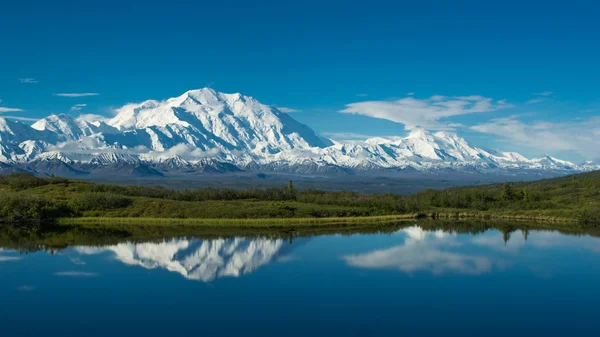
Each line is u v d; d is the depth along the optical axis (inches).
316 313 2906.0
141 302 3105.3
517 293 3299.7
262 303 3088.1
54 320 2797.7
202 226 6756.9
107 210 7780.5
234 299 3154.5
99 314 2891.2
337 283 3526.1
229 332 2632.9
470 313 2915.8
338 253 4618.6
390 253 4618.6
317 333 2620.6
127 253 4601.4
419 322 2775.6
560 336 2593.5
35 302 3097.9
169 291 3331.7
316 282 3555.6
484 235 5876.0
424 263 4190.5
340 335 2596.0
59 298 3179.1
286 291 3334.2
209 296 3218.5
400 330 2664.9
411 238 5605.3
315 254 4576.8
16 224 6870.1
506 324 2755.9
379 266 4062.5
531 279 3656.5
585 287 3447.3
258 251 4719.5
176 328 2684.5
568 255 4566.9
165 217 7524.6
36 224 6889.8
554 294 3289.9
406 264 4138.8
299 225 6934.1
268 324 2743.6
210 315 2874.0
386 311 2945.4
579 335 2605.8
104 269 3941.9
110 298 3179.1
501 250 4803.2
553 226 6963.6
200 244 5132.9
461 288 3415.4
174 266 4062.5
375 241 5354.3
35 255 4495.6
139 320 2800.2
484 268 3996.1
